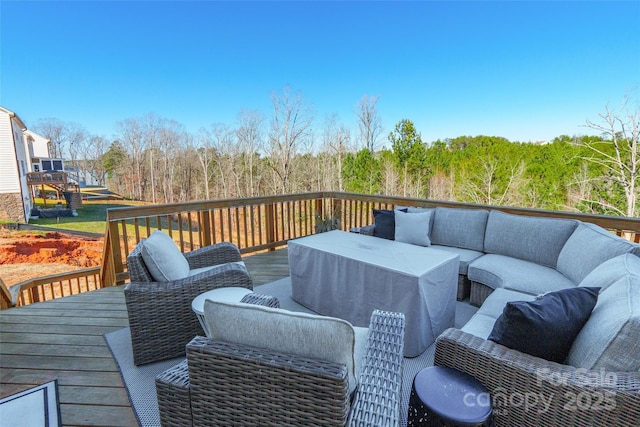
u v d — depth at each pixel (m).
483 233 3.37
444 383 1.31
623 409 1.05
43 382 1.91
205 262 2.76
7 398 1.77
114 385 1.89
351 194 5.02
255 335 1.07
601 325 1.25
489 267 2.80
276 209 4.90
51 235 12.73
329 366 0.98
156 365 2.08
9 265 10.52
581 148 11.79
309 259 2.87
